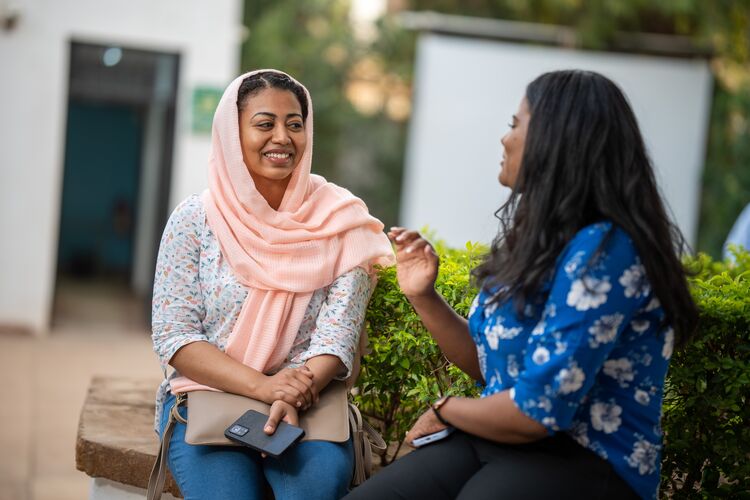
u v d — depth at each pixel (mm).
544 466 2119
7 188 8219
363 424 2842
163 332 2641
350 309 2717
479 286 2318
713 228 10594
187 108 8547
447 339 2490
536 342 2068
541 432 2057
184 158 8586
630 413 2135
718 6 10492
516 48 9617
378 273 2977
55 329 8586
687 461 2830
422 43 9648
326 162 14219
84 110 11820
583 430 2125
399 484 2207
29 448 4973
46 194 8320
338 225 2760
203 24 8531
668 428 2822
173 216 2744
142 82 8594
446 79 9641
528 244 2129
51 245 8367
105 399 3611
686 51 10234
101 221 12047
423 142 9695
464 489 2156
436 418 2299
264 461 2516
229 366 2566
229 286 2668
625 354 2123
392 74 13977
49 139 8281
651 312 2113
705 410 2773
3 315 8305
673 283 2102
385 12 13898
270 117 2701
